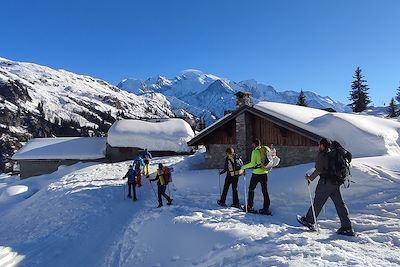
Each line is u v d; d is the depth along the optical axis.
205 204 13.49
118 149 42.59
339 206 8.47
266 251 7.43
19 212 18.52
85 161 43.44
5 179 51.12
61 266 9.95
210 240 8.91
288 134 19.95
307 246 7.36
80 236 12.52
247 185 15.35
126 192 18.66
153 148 41.41
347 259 6.44
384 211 10.25
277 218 10.97
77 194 18.66
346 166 8.52
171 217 11.44
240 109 20.94
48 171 44.66
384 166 13.41
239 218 10.58
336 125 18.62
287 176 14.73
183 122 44.47
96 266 9.75
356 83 96.94
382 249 7.39
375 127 19.56
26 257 10.66
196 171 21.00
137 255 9.75
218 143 23.23
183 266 8.38
